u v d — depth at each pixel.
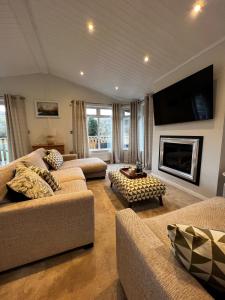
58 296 1.08
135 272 0.83
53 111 4.75
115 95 5.22
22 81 4.41
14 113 4.28
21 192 1.27
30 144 4.63
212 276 0.55
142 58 2.89
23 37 2.87
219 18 1.77
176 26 2.02
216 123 2.22
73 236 1.41
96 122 5.40
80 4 2.04
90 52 3.12
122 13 2.03
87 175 3.45
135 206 2.32
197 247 0.56
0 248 1.17
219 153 2.20
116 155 5.46
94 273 1.25
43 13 2.31
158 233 1.04
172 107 2.94
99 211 2.18
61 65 3.96
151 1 1.77
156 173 3.67
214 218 1.19
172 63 2.78
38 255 1.30
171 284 0.59
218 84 2.16
